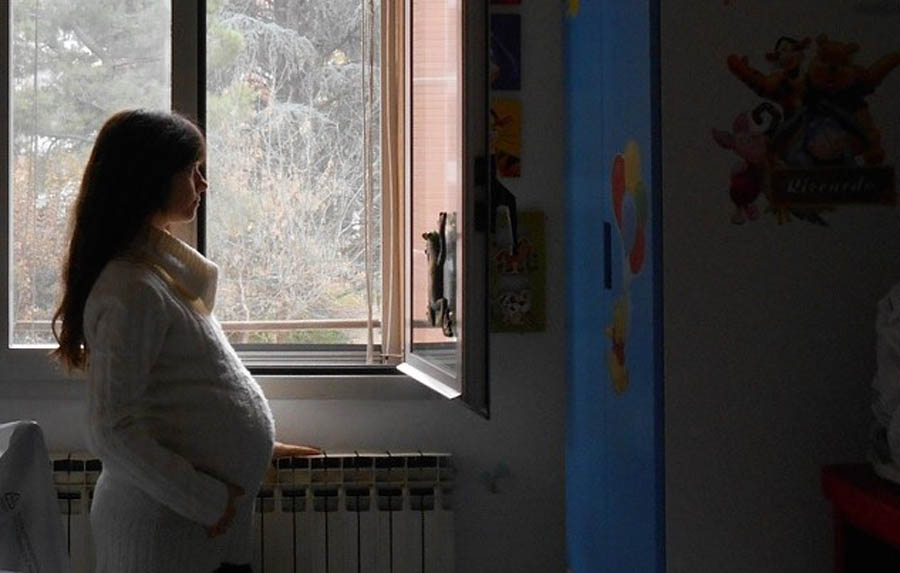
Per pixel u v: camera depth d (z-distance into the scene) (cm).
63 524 304
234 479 254
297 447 306
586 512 291
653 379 229
